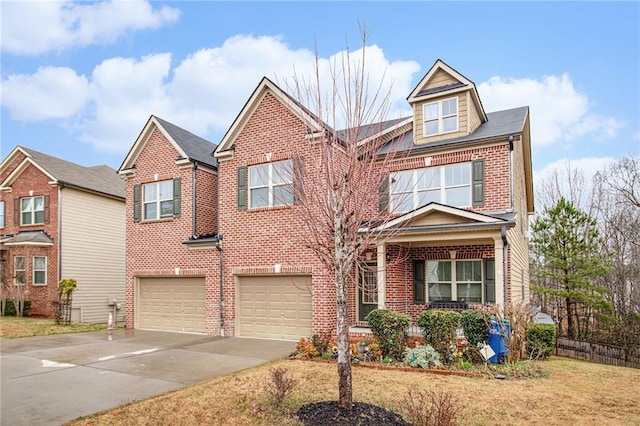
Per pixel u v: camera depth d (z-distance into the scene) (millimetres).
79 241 22453
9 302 21734
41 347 12859
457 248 14164
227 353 12008
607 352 17000
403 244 14070
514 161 13820
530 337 12539
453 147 13875
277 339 14453
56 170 22688
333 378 9094
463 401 7531
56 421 6570
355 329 13305
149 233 17500
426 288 14523
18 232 22672
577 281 21156
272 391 7680
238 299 15375
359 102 7543
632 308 21828
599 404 7543
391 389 8242
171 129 17938
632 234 25328
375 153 7586
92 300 22828
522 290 17328
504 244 11914
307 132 11008
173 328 16781
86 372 9711
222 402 7426
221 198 15906
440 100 14883
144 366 10320
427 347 10438
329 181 7012
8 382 8820
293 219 14320
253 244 15062
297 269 14148
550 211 22219
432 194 14242
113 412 6961
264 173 15164
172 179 17250
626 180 26828
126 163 18219
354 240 7004
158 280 17391
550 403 7527
